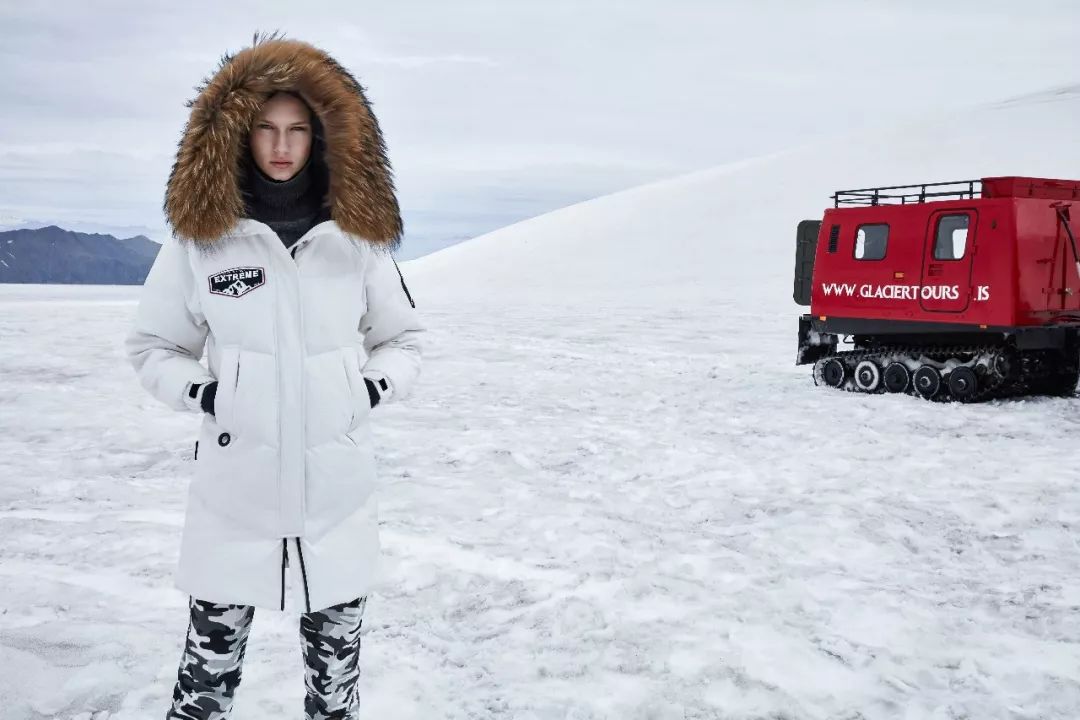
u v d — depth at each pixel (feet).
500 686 12.21
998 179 39.88
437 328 85.40
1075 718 11.39
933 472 25.82
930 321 41.78
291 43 8.20
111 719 10.98
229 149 7.76
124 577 16.39
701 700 11.86
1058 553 18.48
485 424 34.06
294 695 11.61
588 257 179.93
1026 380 41.57
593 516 21.04
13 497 22.79
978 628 14.42
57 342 65.82
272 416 7.97
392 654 13.19
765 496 23.08
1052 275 40.16
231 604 8.29
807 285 48.96
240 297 7.95
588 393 43.09
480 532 19.60
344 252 8.39
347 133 8.20
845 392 43.55
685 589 16.02
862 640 13.84
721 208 196.95
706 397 41.75
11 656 12.61
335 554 8.28
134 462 27.30
